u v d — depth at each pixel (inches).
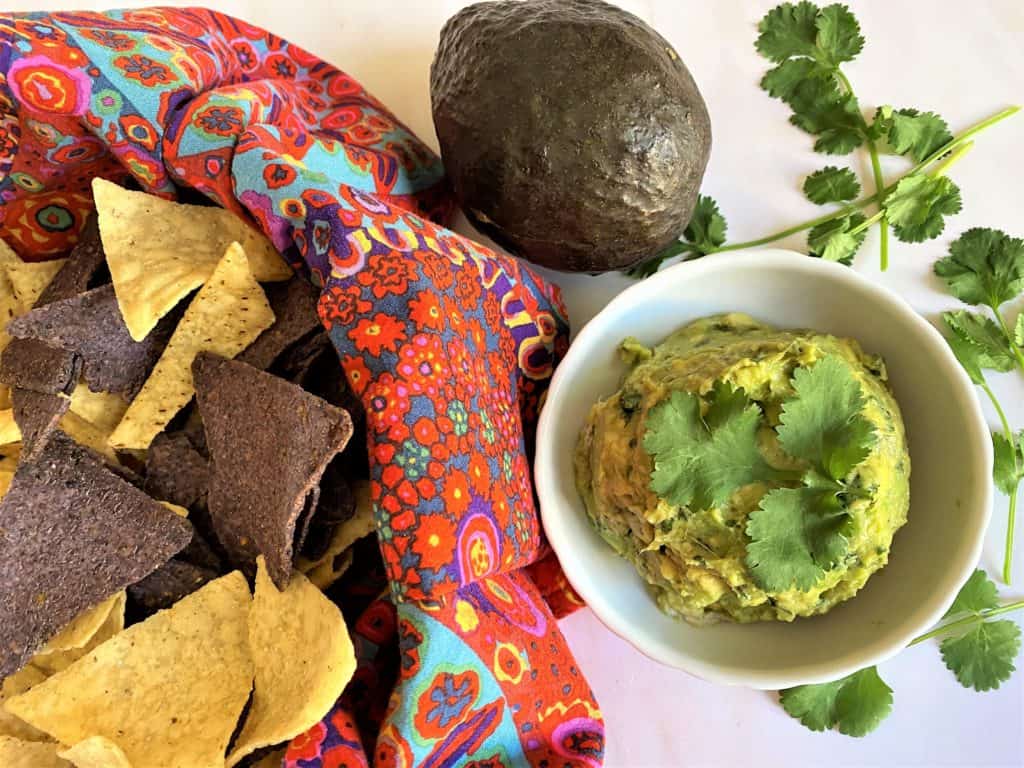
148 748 8.3
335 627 8.1
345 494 9.0
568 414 10.1
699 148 9.6
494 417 9.3
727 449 8.5
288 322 9.1
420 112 11.8
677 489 8.5
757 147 11.5
